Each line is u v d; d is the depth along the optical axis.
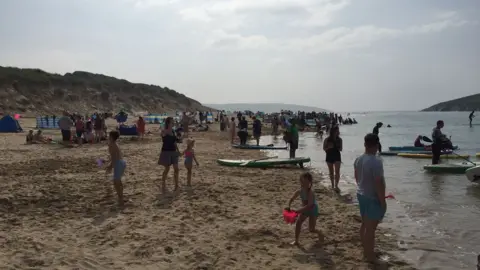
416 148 22.48
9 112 67.56
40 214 8.29
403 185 12.35
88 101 92.06
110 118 69.12
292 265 5.74
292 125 17.38
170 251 6.16
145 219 7.98
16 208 8.72
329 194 10.87
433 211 9.10
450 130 48.19
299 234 7.09
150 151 20.38
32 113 71.25
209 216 8.25
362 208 5.81
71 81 95.25
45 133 31.47
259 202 9.62
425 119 103.38
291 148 17.39
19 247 6.20
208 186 11.40
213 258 5.91
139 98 109.38
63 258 5.75
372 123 77.62
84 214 8.34
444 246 6.73
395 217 8.59
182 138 29.58
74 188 10.76
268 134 40.31
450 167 14.94
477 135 38.44
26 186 10.91
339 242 6.79
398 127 58.75
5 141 24.78
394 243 6.86
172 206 9.08
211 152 21.52
